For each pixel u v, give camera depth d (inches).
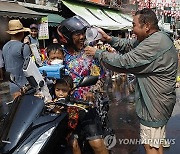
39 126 138.4
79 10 780.6
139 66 144.4
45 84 159.8
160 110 148.5
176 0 1046.4
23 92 159.2
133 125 275.3
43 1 665.0
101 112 189.9
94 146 166.1
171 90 147.8
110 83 437.1
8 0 551.5
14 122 135.8
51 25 593.6
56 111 153.6
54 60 177.3
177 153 211.8
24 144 130.9
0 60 219.0
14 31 230.1
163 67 143.9
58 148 153.6
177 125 273.7
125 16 1210.0
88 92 173.9
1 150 127.1
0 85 459.8
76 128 167.8
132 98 377.1
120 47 184.7
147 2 995.3
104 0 1073.5
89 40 173.6
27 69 153.8
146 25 147.5
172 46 145.5
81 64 174.6
